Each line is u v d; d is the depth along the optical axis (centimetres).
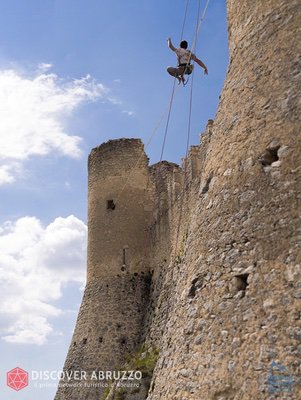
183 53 1655
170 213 3103
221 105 1355
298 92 1134
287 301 980
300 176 1065
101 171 3631
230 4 1447
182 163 2978
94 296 3347
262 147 1157
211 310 1118
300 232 1018
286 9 1244
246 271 1077
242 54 1325
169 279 2938
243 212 1141
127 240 3434
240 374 993
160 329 2869
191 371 1105
